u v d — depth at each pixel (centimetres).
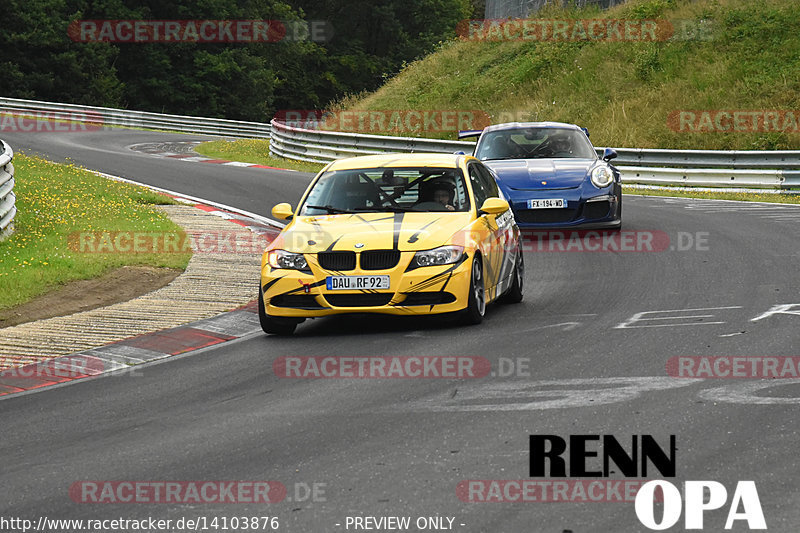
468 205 3572
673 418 2145
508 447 1995
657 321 3269
